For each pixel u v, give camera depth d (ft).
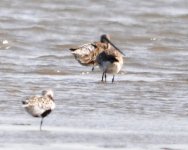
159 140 51.75
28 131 53.11
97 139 51.39
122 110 61.36
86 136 52.13
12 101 63.21
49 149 48.24
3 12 121.80
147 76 79.41
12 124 55.26
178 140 51.90
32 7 128.47
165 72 82.12
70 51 90.22
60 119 57.41
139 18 124.26
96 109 61.36
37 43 98.02
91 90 69.56
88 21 118.01
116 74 80.64
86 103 63.52
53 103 55.52
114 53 76.23
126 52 94.22
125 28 113.91
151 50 96.68
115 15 125.90
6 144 49.14
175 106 63.52
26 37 101.50
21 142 49.80
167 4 141.18
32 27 108.06
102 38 86.94
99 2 136.98
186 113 61.00
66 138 51.37
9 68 80.38
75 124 55.88
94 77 78.64
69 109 61.00
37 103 54.44
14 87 69.46
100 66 76.64
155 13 127.85
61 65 84.38
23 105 54.75
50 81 74.08
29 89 68.95
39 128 54.19
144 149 49.14
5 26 108.88
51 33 106.63
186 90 71.00
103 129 54.44
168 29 113.70
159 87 72.23
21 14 120.98
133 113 60.39
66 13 124.98
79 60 82.74
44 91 56.08
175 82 75.31
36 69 80.84
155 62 88.12
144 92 69.26
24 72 78.74
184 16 126.11
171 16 126.41
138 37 105.70
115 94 67.82
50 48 95.76
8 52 91.50
